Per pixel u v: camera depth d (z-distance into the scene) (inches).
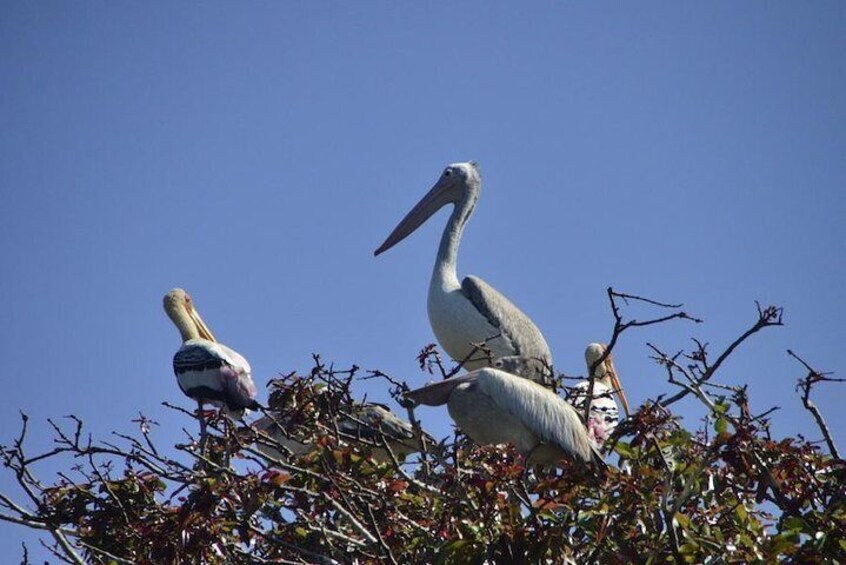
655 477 498.0
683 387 526.3
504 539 470.6
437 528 494.9
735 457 481.7
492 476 479.2
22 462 508.7
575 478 496.1
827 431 509.4
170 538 490.9
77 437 512.4
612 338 542.0
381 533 502.6
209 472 533.6
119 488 530.3
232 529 510.6
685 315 519.2
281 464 518.0
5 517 507.8
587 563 488.7
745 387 517.7
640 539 494.0
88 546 500.4
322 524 525.3
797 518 483.2
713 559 473.1
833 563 468.8
